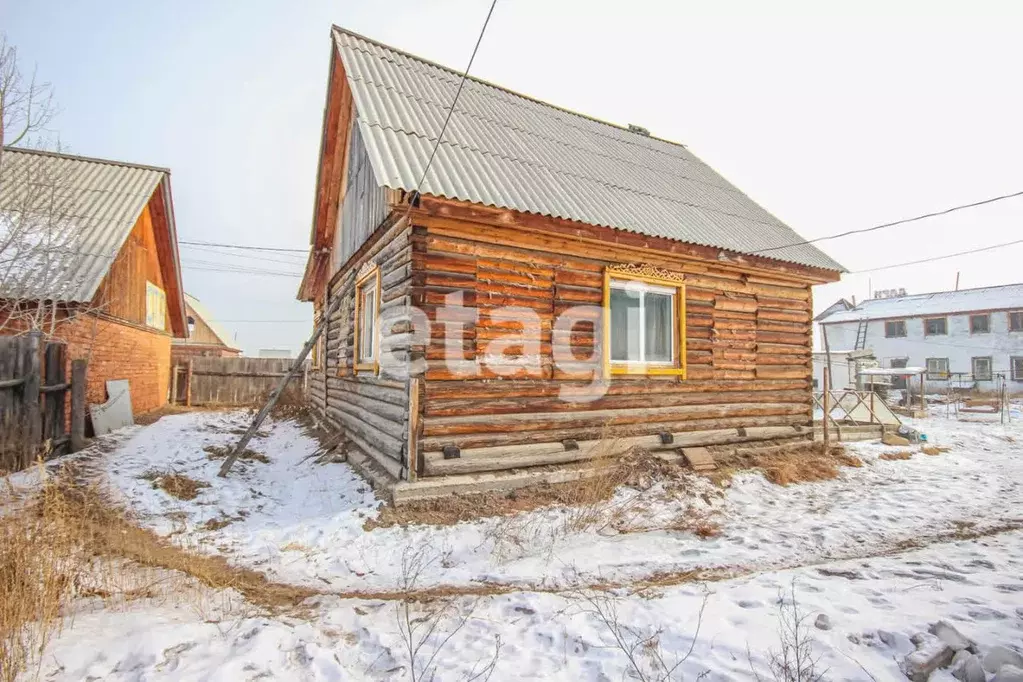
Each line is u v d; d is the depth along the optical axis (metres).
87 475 6.86
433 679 2.83
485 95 10.35
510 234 6.71
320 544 4.99
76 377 8.28
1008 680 2.65
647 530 5.60
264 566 4.55
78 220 10.65
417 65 9.90
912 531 5.78
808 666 2.82
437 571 4.50
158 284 15.29
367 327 8.56
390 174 5.84
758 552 5.02
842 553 5.08
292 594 4.02
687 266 8.24
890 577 4.24
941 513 6.51
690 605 3.71
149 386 14.27
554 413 6.93
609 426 7.33
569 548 5.02
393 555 4.77
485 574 4.41
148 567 4.18
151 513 5.72
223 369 18.44
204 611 3.58
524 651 3.14
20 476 6.37
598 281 7.37
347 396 9.51
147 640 3.05
